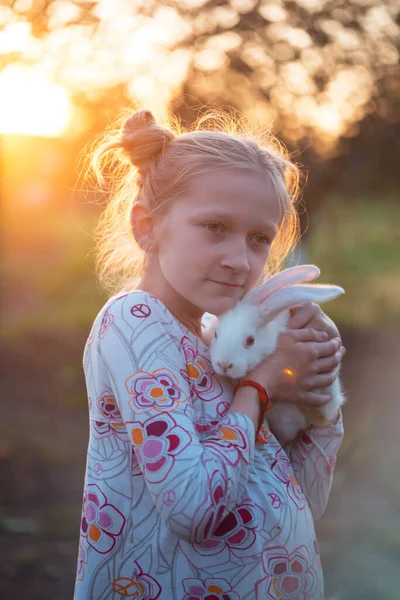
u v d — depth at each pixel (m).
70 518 4.08
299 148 5.84
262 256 1.71
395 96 6.07
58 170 7.91
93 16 5.14
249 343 1.82
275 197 1.69
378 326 8.23
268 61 5.64
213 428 1.57
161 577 1.52
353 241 12.89
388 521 3.89
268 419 1.87
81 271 11.15
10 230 11.81
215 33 5.45
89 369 1.67
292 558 1.58
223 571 1.50
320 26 5.66
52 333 7.83
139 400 1.48
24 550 3.72
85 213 13.30
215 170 1.64
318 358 1.75
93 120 5.51
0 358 7.09
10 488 4.45
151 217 1.74
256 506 1.55
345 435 5.13
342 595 3.21
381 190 7.22
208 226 1.62
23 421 5.70
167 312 1.65
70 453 5.09
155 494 1.39
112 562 1.55
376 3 5.75
